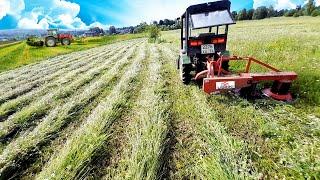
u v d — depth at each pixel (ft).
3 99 26.94
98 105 21.89
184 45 27.84
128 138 15.16
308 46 38.34
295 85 20.48
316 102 17.74
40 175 12.21
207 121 15.93
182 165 12.31
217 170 10.88
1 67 56.44
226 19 22.90
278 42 44.16
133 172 11.33
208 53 24.43
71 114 19.95
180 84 26.07
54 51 87.30
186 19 24.31
